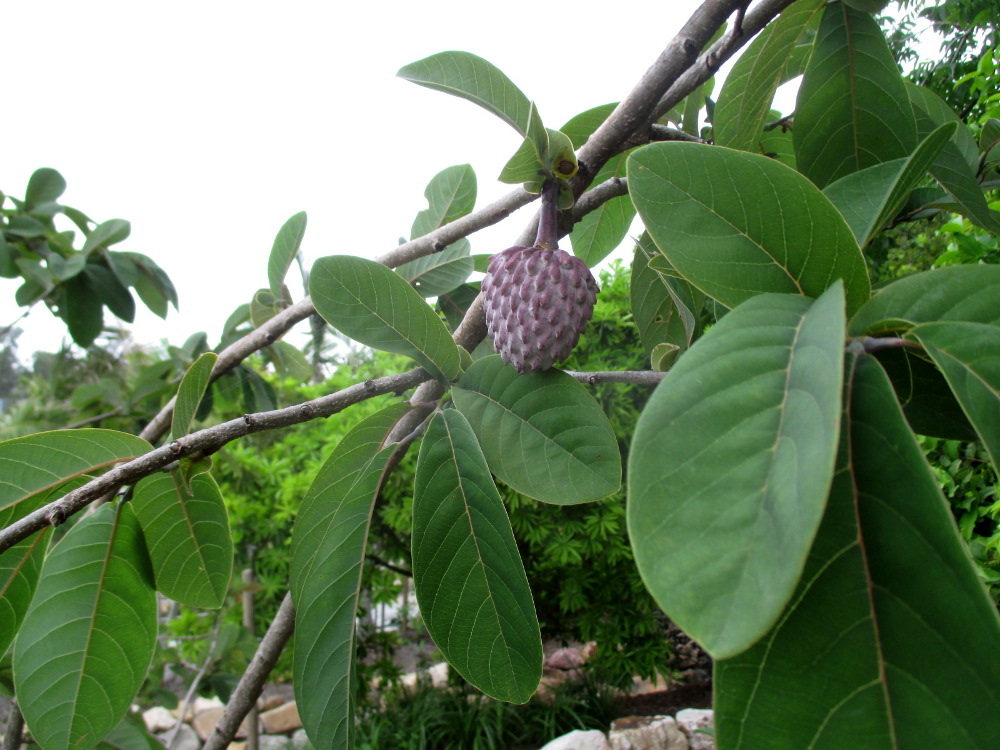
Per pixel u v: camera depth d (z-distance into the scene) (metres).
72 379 1.89
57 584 0.42
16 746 0.77
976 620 0.19
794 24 0.46
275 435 2.23
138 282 1.19
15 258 1.06
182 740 2.24
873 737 0.20
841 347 0.19
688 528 0.19
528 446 0.35
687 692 2.22
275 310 0.72
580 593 1.95
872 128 0.45
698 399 0.21
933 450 0.97
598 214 0.66
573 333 0.35
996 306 0.23
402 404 0.41
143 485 0.44
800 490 0.17
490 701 2.02
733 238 0.27
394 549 1.99
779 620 0.21
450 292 0.69
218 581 0.48
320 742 0.37
